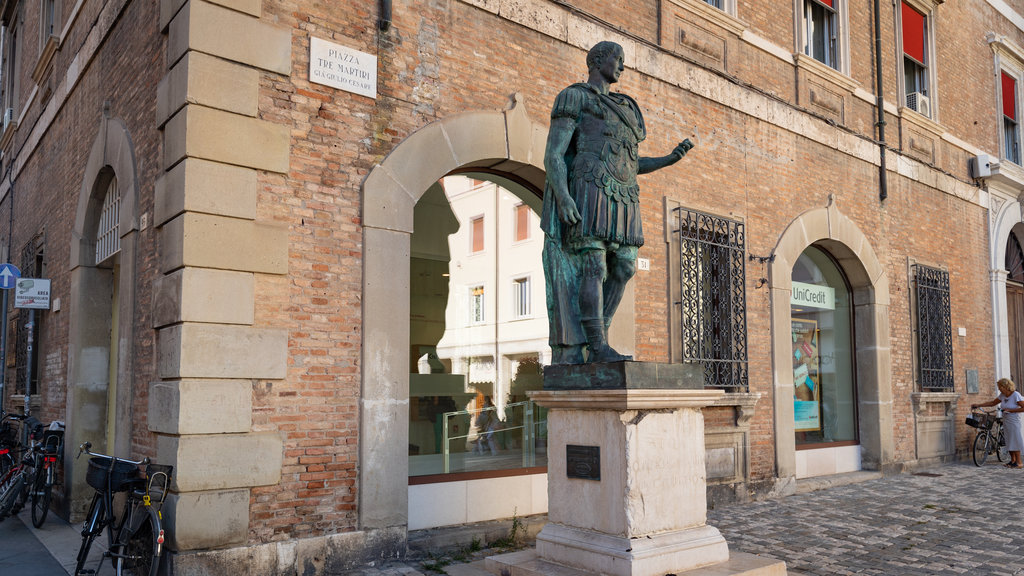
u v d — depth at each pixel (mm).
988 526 7754
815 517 8336
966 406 13945
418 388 7250
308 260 6164
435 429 7348
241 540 5586
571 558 4945
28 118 12266
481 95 7445
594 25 8484
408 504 6969
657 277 8812
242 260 5797
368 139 6602
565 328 5285
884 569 6039
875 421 11758
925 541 7066
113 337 8656
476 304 7918
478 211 8039
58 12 10570
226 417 5594
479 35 7488
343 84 6473
